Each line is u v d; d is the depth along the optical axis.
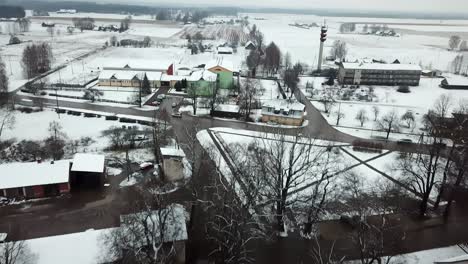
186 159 87.25
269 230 62.84
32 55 162.75
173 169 77.25
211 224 61.22
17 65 181.75
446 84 168.25
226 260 52.25
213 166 82.31
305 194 71.62
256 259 56.00
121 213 66.12
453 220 67.31
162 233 48.19
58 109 117.75
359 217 58.16
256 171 70.19
